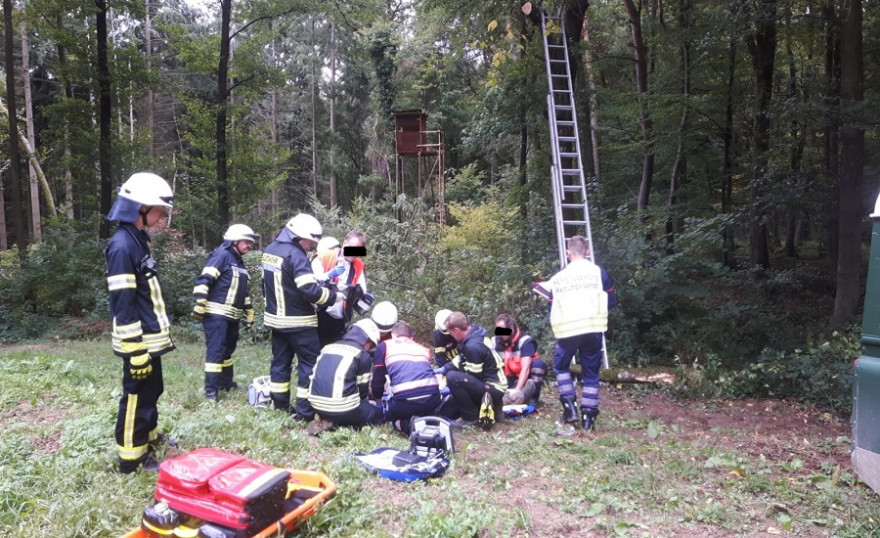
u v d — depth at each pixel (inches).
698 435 243.8
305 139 1545.3
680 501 169.3
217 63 669.3
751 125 617.3
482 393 235.1
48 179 1103.0
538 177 508.4
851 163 403.5
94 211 685.3
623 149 714.2
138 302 165.8
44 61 1029.2
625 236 415.8
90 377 281.9
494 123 510.9
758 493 177.5
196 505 129.3
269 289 232.1
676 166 671.8
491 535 142.8
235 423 212.8
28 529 135.1
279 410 233.8
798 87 476.4
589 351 240.8
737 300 473.4
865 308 178.4
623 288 400.2
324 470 172.2
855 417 182.2
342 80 1423.5
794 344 389.1
